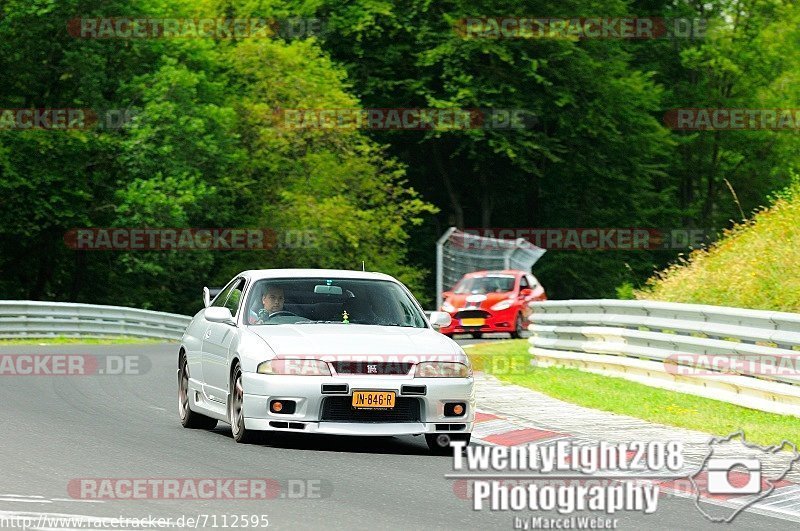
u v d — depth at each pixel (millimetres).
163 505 24016
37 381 50969
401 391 32156
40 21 127625
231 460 30328
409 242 173375
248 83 149000
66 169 127625
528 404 42938
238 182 142875
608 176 157500
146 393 47406
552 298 165250
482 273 90000
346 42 159500
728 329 43906
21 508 23281
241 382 33125
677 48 169500
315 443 34062
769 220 68875
